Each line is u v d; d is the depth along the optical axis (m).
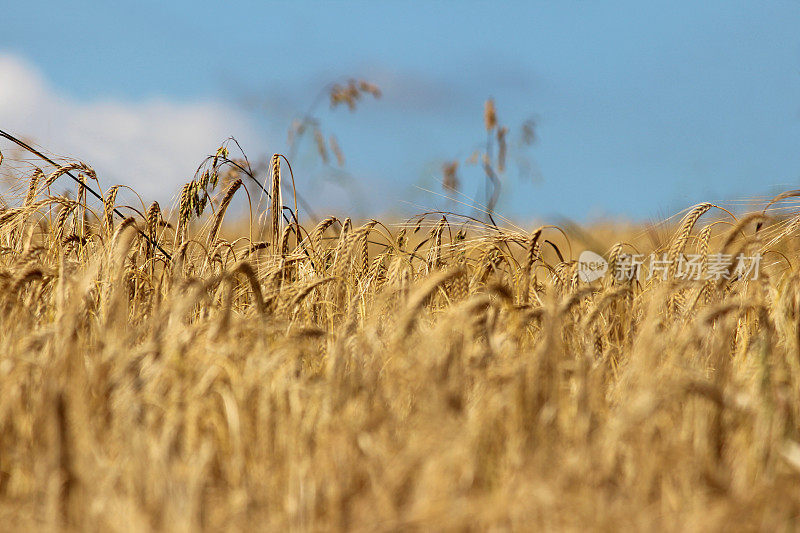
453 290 12.94
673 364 8.44
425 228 16.08
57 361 7.90
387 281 13.10
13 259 13.06
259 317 10.36
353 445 7.56
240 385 7.98
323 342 11.10
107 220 14.72
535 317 9.91
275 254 15.05
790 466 7.65
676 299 13.15
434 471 6.95
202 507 7.02
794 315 10.25
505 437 7.79
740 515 6.88
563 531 6.69
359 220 17.36
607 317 12.07
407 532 6.65
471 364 8.67
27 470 7.64
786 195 13.58
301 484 6.99
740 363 10.27
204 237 15.46
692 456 7.39
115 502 6.83
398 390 8.56
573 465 7.20
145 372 8.42
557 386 8.10
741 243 11.72
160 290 12.20
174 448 7.48
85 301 10.47
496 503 6.75
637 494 7.16
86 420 7.44
